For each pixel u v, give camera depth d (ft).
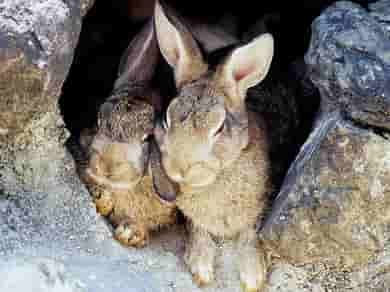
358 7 2.71
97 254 2.85
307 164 2.67
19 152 2.84
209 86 2.78
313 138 2.76
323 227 2.68
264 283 2.89
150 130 2.85
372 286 2.77
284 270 2.90
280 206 2.75
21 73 2.56
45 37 2.56
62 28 2.59
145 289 2.75
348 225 2.65
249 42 2.81
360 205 2.62
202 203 2.92
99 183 2.88
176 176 2.68
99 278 2.69
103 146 2.82
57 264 2.63
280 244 2.76
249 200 2.93
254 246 2.93
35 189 2.89
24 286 2.53
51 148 2.88
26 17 2.54
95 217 2.94
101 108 2.91
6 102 2.62
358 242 2.67
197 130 2.67
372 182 2.59
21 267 2.57
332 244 2.70
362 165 2.59
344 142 2.59
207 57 2.92
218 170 2.74
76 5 2.64
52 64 2.59
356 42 2.59
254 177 2.92
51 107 2.75
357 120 2.59
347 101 2.60
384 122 2.55
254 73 2.85
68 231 2.87
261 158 2.95
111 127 2.84
